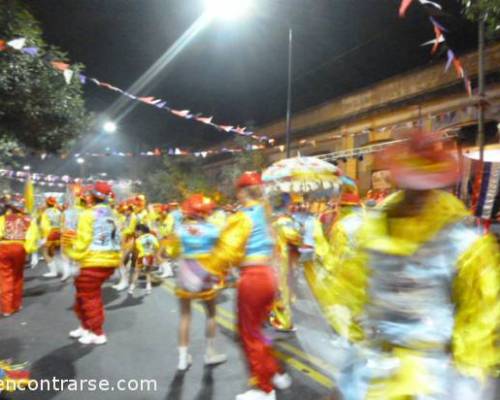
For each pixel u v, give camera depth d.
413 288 2.01
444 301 2.00
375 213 2.24
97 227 6.10
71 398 4.45
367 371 2.13
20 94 9.70
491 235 2.05
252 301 4.29
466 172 8.24
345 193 4.72
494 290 1.93
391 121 16.77
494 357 1.93
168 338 6.38
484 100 8.03
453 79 14.54
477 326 1.92
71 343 6.17
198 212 5.16
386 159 2.15
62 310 8.11
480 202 6.02
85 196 7.78
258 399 4.24
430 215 2.05
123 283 10.00
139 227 9.66
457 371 1.95
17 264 7.89
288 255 6.04
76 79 10.84
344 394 2.23
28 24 9.40
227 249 4.26
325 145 20.64
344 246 3.19
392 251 2.06
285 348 5.80
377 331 2.12
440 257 1.99
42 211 12.36
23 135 10.88
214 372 5.13
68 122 11.30
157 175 29.81
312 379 4.89
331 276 2.43
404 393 1.92
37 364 5.37
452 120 13.74
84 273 6.07
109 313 7.85
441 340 1.98
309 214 8.73
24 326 7.03
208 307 5.36
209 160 31.81
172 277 11.62
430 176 2.00
